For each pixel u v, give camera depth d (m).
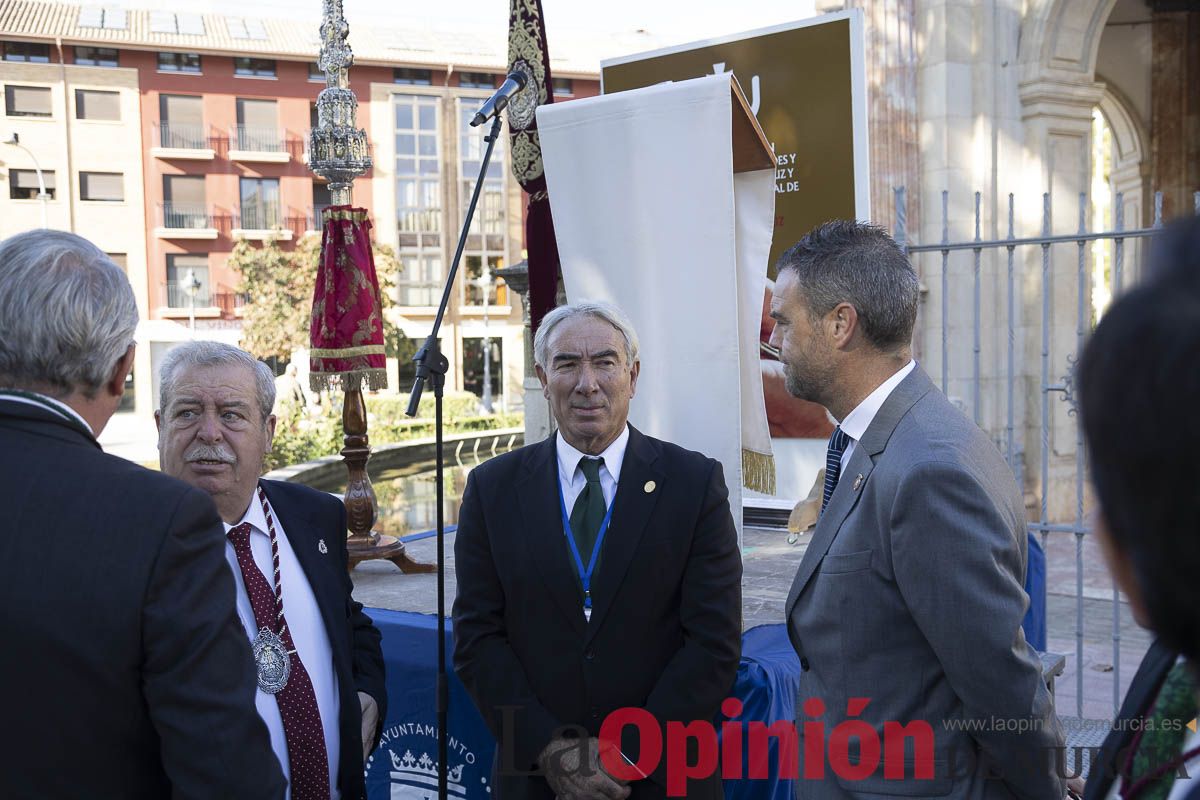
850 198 4.68
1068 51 7.62
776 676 2.39
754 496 5.00
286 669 1.78
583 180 2.89
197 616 1.22
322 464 14.21
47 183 29.77
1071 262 7.77
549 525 2.10
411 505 12.73
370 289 4.23
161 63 30.53
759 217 2.95
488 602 2.13
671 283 2.77
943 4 7.50
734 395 2.70
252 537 1.88
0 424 1.25
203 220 31.23
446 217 33.88
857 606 1.62
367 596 3.69
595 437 2.12
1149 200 10.41
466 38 35.94
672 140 2.74
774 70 4.81
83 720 1.17
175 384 1.84
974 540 1.48
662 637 2.07
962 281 7.63
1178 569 0.60
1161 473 0.59
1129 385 0.61
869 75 7.76
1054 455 7.65
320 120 4.18
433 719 2.82
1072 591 6.01
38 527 1.18
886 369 1.72
